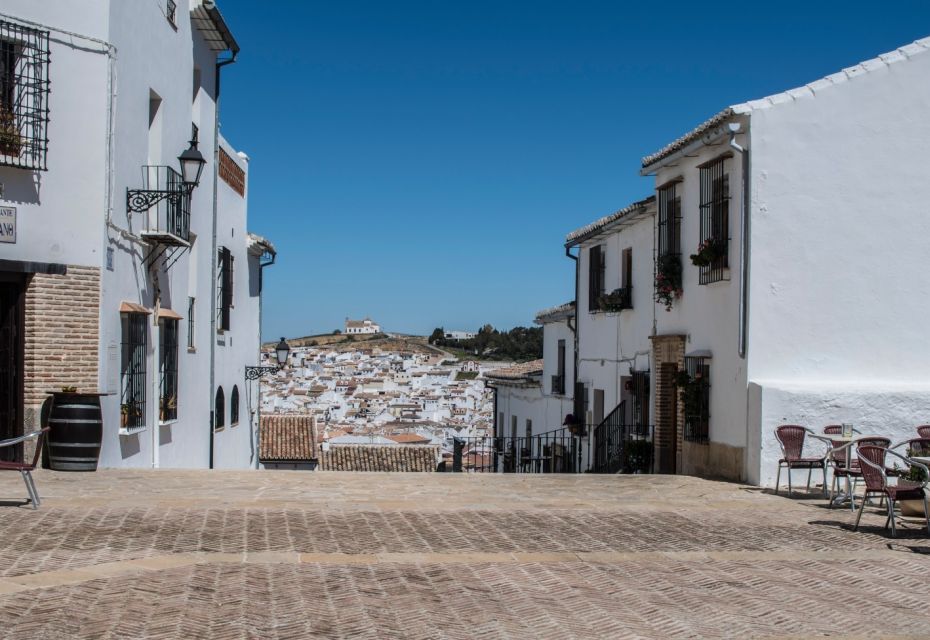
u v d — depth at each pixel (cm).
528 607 665
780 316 1347
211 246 1916
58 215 1252
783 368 1347
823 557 857
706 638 606
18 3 1212
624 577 763
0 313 1242
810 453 1295
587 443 2164
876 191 1353
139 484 1178
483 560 805
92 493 1084
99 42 1282
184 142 1692
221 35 1833
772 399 1305
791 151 1348
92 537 837
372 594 686
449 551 840
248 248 2417
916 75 1359
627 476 1436
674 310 1667
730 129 1346
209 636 573
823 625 639
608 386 2077
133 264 1423
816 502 1178
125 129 1366
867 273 1351
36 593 648
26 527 868
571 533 946
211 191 1922
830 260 1350
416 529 940
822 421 1301
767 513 1095
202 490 1149
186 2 1697
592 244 2192
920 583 764
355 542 865
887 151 1355
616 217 1933
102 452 1310
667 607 676
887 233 1352
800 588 742
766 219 1345
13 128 1192
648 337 1811
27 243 1223
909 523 1038
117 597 647
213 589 680
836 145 1352
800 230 1348
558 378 2486
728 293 1418
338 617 624
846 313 1349
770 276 1346
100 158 1286
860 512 1001
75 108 1267
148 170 1476
